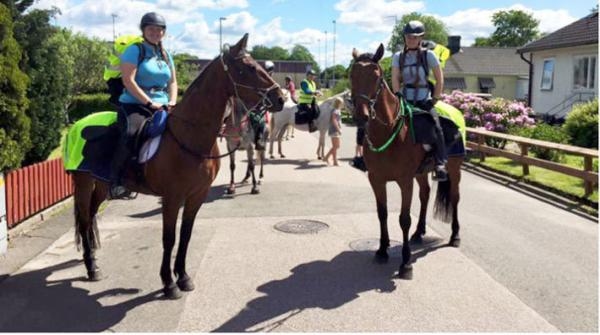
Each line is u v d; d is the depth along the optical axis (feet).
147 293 16.47
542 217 26.18
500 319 14.64
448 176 21.53
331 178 38.22
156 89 16.51
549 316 14.84
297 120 46.83
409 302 15.79
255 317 14.76
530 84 87.76
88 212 17.69
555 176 35.88
